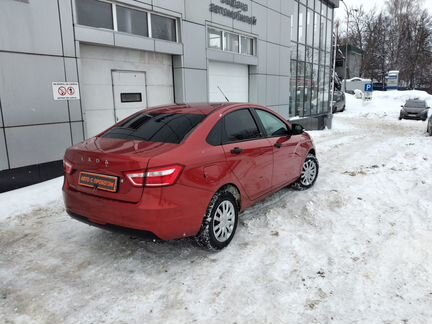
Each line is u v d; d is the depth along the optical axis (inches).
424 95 1455.5
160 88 356.5
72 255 145.4
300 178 219.6
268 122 188.2
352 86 1690.5
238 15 436.1
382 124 826.8
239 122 165.2
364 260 135.8
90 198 131.3
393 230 161.6
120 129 158.6
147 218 120.0
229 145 151.1
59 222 181.8
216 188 139.5
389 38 2405.3
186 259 139.8
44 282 125.7
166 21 346.6
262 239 155.4
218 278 125.6
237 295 115.6
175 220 125.0
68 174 140.8
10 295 118.0
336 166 307.7
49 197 218.5
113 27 296.8
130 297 115.9
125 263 138.0
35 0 237.1
